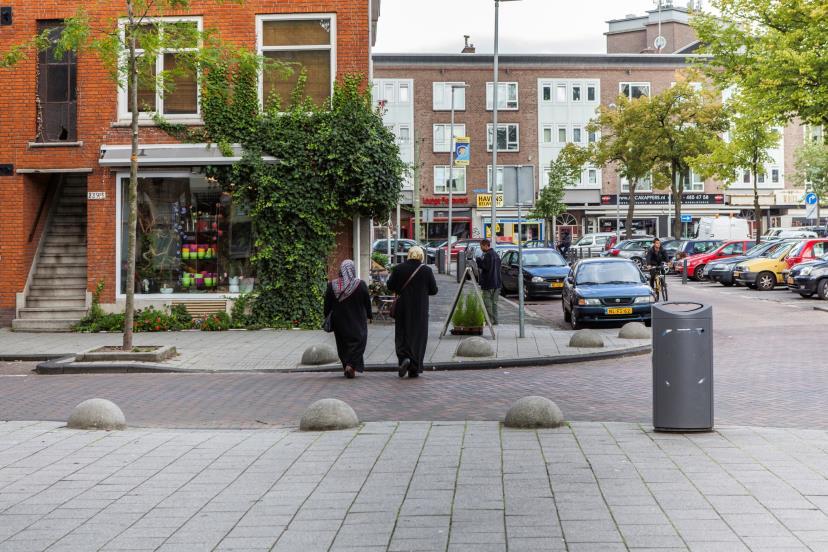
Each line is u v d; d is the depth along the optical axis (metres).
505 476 7.18
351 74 21.09
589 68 68.62
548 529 5.74
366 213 21.17
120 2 20.92
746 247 38.31
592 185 69.06
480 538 5.59
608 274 21.89
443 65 67.69
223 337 19.11
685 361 8.74
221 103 20.62
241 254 20.86
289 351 16.94
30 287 21.34
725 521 5.82
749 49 32.16
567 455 7.89
